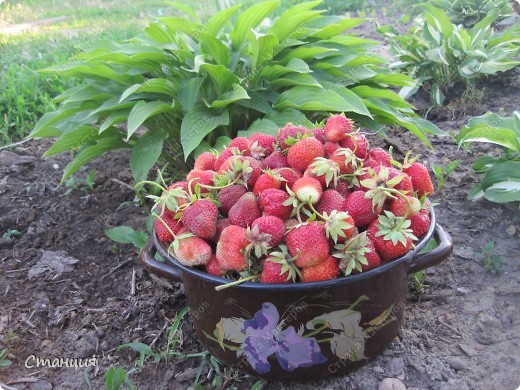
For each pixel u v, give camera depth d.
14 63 1.11
